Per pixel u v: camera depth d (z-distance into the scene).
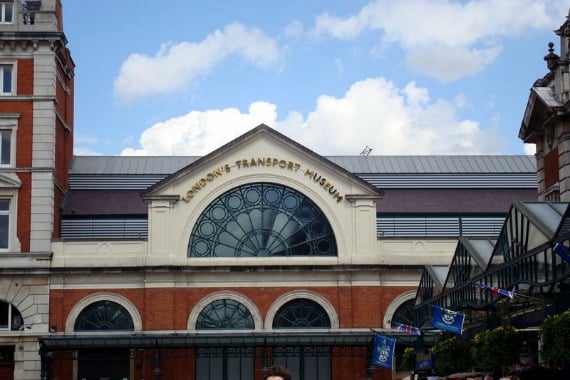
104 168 56.34
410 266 46.53
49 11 48.06
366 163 58.84
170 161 58.31
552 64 34.22
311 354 45.56
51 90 47.81
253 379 45.41
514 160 59.34
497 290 22.80
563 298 20.94
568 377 20.30
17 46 47.91
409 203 54.62
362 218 47.09
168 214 46.69
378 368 45.28
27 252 45.94
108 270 45.84
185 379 44.88
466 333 30.67
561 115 33.09
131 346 43.00
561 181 33.34
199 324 45.88
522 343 26.72
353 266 46.31
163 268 45.81
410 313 46.44
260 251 46.84
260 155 47.50
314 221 47.28
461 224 53.75
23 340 45.41
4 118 47.38
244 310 46.19
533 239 23.16
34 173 47.06
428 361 31.25
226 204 47.22
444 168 58.09
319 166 47.50
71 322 45.62
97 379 45.16
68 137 53.88
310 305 46.50
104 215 52.38
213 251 46.72
